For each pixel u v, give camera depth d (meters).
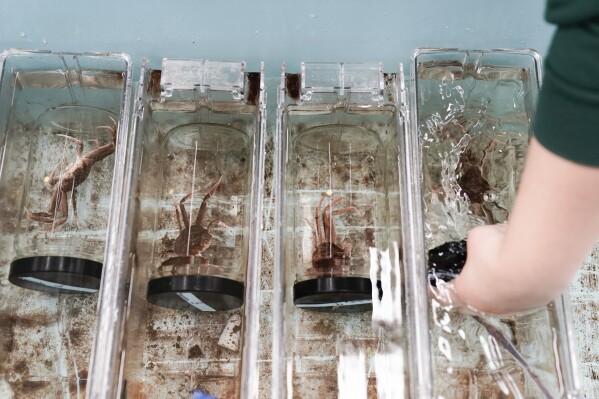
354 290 0.76
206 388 0.80
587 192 0.44
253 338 0.72
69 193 0.83
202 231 0.80
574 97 0.40
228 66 0.81
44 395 0.79
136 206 0.78
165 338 0.81
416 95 0.81
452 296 0.72
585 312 0.85
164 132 0.85
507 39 0.90
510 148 0.84
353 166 0.87
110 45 0.90
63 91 0.85
